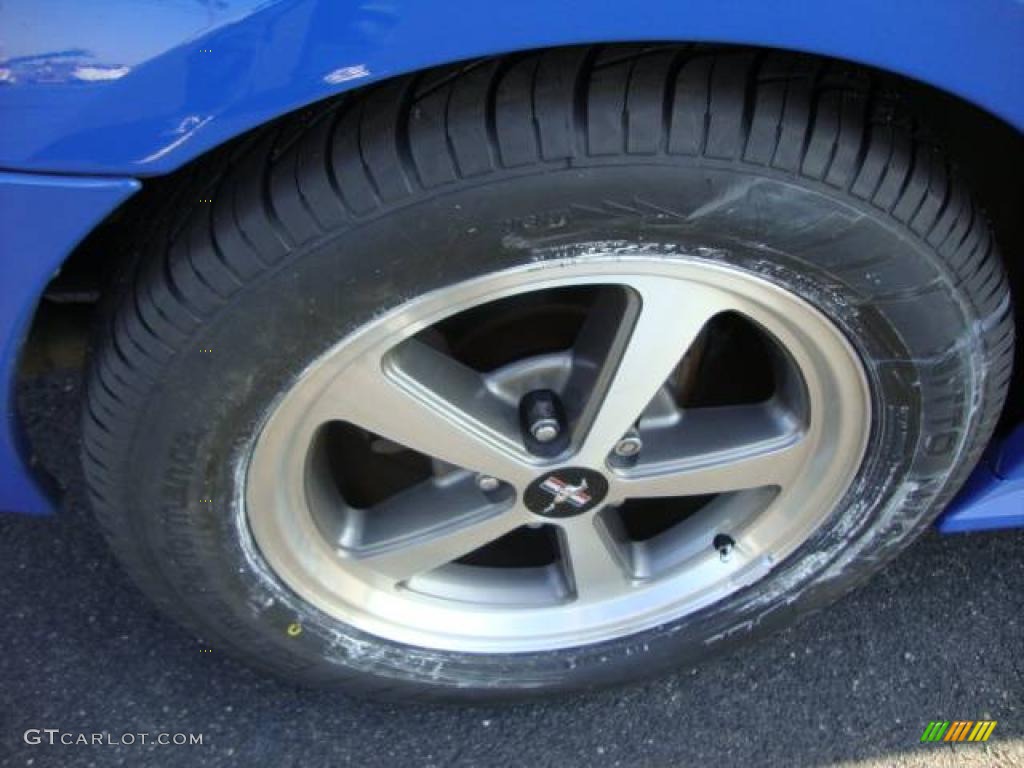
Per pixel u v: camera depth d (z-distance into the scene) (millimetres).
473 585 1711
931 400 1416
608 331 1379
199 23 1003
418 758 1795
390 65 1032
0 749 1757
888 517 1596
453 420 1418
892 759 1803
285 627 1581
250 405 1293
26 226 1139
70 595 1947
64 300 1511
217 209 1169
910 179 1194
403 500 1609
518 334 1543
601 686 1778
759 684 1881
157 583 1505
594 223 1179
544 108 1107
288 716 1828
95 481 1384
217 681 1859
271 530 1465
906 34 1052
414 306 1239
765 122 1137
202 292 1184
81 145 1072
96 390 1300
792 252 1233
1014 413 1649
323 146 1136
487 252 1190
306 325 1226
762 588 1693
